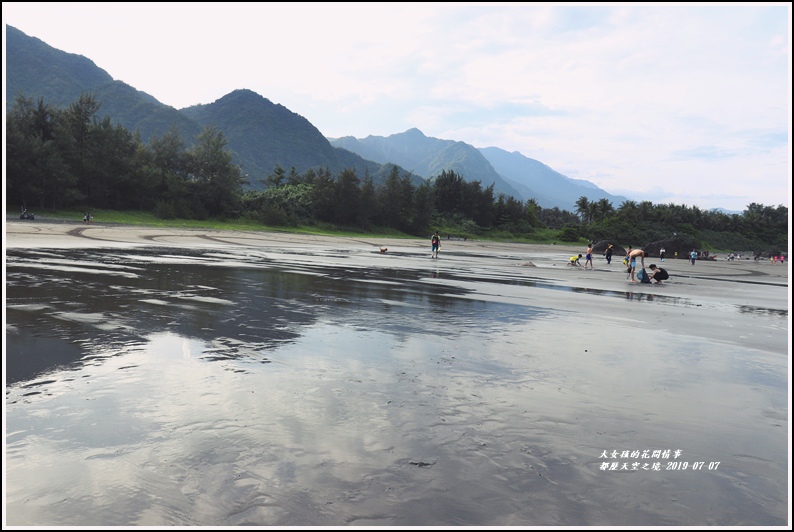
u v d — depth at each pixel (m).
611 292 17.86
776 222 177.88
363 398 5.07
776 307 15.53
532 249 83.12
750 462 3.92
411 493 3.29
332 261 27.83
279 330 8.30
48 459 3.56
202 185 94.31
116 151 86.25
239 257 27.00
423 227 120.12
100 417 4.32
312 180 132.75
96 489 3.21
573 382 5.95
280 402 4.86
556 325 10.02
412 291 14.99
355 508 3.10
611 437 4.31
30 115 85.88
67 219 67.44
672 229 150.50
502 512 3.12
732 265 59.00
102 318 8.56
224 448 3.82
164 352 6.55
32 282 12.77
